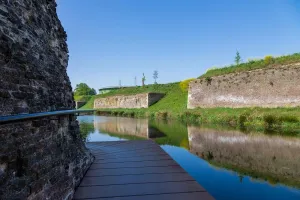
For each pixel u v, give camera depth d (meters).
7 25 3.03
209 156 10.12
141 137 15.45
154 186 5.17
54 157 4.09
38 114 2.92
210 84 27.73
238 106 24.31
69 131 5.14
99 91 84.94
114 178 5.69
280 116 16.19
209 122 21.52
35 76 3.73
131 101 43.81
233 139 13.51
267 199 5.86
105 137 15.59
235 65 29.25
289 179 7.12
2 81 2.83
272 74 21.55
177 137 15.08
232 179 7.28
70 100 5.63
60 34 5.23
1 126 2.66
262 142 12.28
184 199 4.51
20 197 2.97
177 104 34.06
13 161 2.88
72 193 4.77
